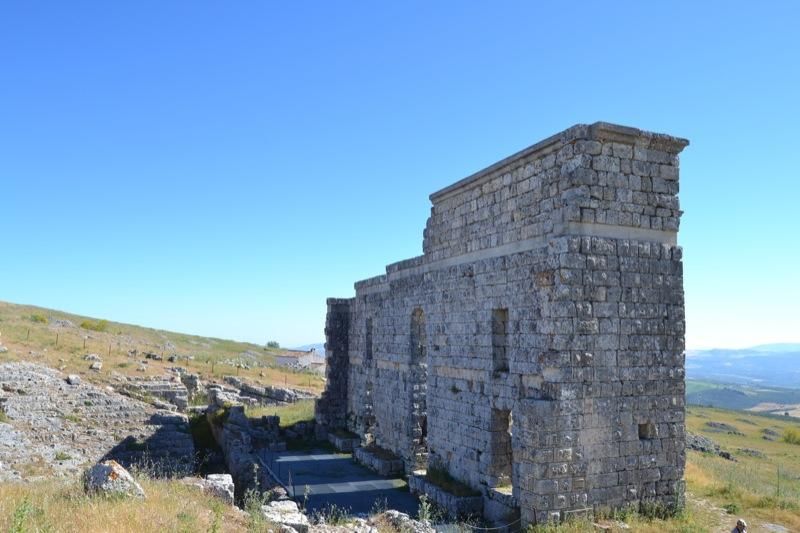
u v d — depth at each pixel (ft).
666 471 68.64
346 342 143.84
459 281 85.81
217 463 124.57
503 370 77.41
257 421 140.15
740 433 219.00
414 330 107.96
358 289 136.46
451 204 90.27
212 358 250.98
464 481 82.38
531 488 64.69
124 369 167.73
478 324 80.89
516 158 74.79
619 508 66.23
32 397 125.18
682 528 62.34
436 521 74.69
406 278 109.60
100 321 283.18
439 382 90.02
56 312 282.15
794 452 170.50
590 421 65.67
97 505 45.44
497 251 78.95
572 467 64.59
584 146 67.10
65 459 109.40
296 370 267.39
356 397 136.05
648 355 68.69
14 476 94.38
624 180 68.80
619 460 66.59
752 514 70.85
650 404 68.49
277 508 59.00
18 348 163.94
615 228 68.28
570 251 65.57
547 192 70.49
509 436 77.92
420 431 105.50
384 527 62.08
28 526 38.50
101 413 128.26
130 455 118.73
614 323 67.31
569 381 64.90
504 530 67.00
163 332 318.24
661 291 69.77
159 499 50.01
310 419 147.64
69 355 171.32
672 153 71.61
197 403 167.53
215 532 42.37
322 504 85.51
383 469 104.99
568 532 60.64
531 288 70.23
